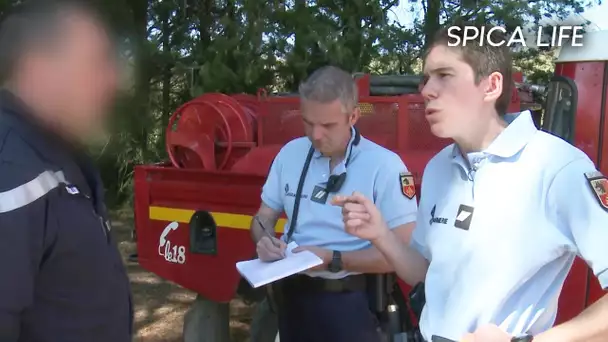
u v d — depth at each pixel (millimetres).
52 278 1261
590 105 2680
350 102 2096
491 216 1360
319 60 4535
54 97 1239
